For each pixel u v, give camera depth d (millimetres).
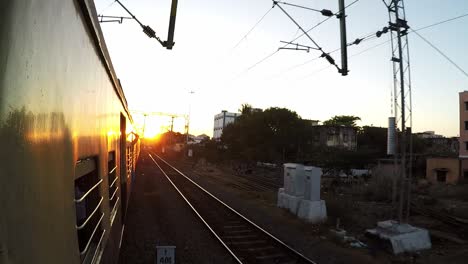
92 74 3812
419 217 19141
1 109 1408
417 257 12117
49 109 2074
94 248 3830
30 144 1733
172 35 10531
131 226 13797
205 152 66250
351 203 21047
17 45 1572
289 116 49188
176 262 10156
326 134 73062
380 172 31094
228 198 22281
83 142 3236
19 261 1523
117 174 7172
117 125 7516
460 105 54156
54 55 2178
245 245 11836
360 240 13773
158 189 24016
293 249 11180
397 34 14062
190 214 16391
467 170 43156
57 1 2242
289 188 18734
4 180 1425
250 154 48062
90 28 3582
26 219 1643
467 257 12227
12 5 1519
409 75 14391
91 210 3977
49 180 2043
